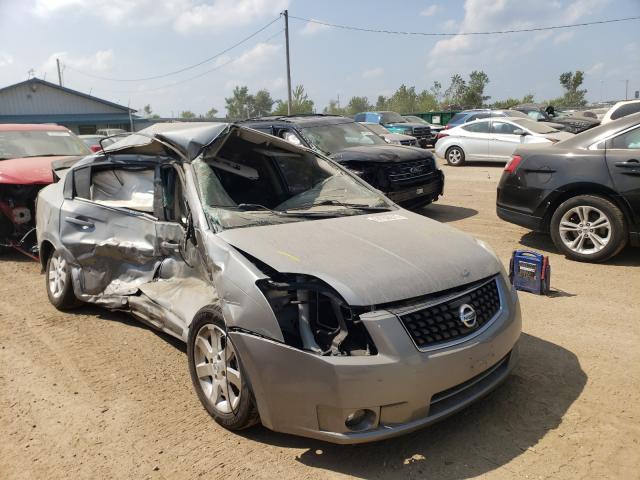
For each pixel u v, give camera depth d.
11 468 3.09
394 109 71.50
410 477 2.89
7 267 7.44
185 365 4.28
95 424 3.49
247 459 3.09
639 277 5.91
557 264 6.51
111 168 5.13
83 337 4.86
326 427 2.88
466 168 16.83
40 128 9.92
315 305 3.06
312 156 5.16
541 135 15.50
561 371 3.94
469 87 61.59
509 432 3.24
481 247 3.73
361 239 3.57
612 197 6.17
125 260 4.75
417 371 2.84
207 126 4.40
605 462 2.94
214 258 3.46
